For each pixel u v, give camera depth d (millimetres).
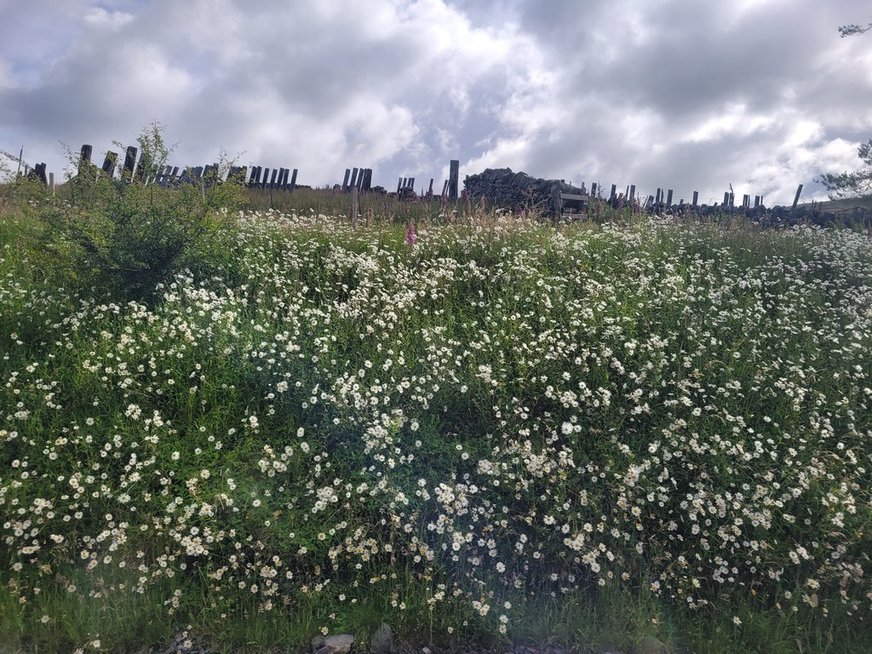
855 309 7863
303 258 8930
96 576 3992
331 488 4398
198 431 5148
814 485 4758
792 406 5695
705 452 5172
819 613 4184
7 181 7156
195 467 4785
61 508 4309
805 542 4520
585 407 5719
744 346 6934
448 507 4285
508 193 16047
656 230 11094
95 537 4258
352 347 6609
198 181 7922
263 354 5906
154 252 7289
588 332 6711
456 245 9680
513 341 6715
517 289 8117
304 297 8062
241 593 4012
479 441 5230
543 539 4520
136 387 5566
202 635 3783
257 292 7797
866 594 4117
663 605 4242
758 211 16469
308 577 4184
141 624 3779
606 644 3904
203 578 4023
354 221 11305
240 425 5320
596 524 4578
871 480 5070
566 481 4785
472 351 6629
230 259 8695
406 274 8328
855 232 12117
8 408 5137
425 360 6301
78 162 7238
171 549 4270
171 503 4301
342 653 3656
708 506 4527
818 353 6785
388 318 7164
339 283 8078
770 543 4504
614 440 5117
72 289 7242
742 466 4938
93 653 3572
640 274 8547
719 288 8164
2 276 7617
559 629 3961
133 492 4543
